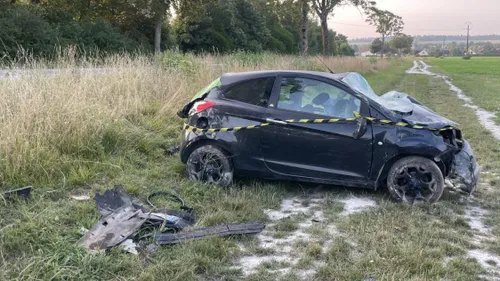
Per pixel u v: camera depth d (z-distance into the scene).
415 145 5.36
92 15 34.81
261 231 4.67
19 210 4.47
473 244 4.47
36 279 3.41
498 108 15.30
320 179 5.64
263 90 5.86
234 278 3.71
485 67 58.69
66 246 3.87
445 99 18.62
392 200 5.55
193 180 5.89
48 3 31.94
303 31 35.00
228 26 46.56
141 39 36.41
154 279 3.60
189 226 4.59
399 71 43.78
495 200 5.76
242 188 5.79
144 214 4.48
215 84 6.14
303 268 3.92
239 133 5.75
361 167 5.52
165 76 10.65
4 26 21.67
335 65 27.95
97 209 4.70
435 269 3.83
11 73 7.92
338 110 5.61
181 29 42.53
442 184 5.38
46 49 22.95
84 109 6.73
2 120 5.84
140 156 6.72
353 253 4.16
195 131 5.91
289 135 5.62
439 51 172.12
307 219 5.02
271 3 35.41
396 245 4.26
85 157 6.09
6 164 5.13
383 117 5.48
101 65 10.23
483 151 8.62
